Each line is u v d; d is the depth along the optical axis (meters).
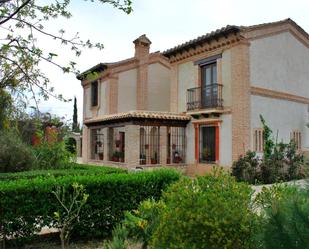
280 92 16.55
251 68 15.10
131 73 21.52
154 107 21.95
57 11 6.31
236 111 14.83
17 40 6.11
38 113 8.41
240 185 3.82
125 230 4.85
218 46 15.77
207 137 16.52
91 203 5.92
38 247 5.55
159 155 17.36
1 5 5.93
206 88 16.50
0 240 5.23
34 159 10.62
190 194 3.56
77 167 11.55
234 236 3.29
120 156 18.58
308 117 18.41
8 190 5.24
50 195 5.55
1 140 10.26
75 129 29.08
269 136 15.13
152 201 5.44
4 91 6.97
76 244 5.78
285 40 17.09
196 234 3.37
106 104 20.98
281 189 3.72
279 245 2.33
